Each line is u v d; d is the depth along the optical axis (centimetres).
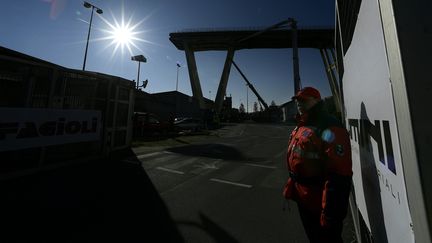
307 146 174
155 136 1703
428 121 69
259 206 409
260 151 1069
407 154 75
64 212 358
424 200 67
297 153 182
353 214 288
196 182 548
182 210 384
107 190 467
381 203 125
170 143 1325
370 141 142
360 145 182
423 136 69
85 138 702
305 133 178
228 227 329
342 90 305
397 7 77
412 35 74
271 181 568
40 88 573
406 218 85
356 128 196
